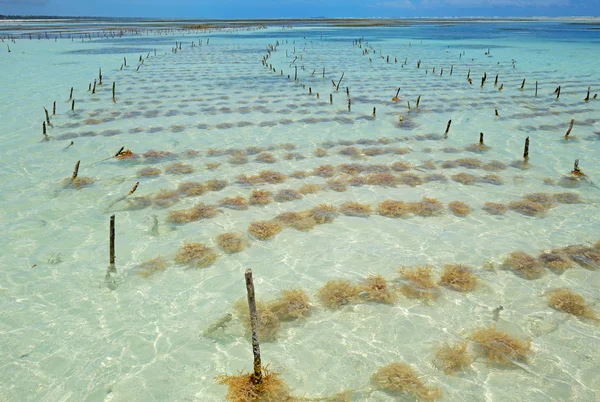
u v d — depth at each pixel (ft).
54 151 47.98
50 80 90.58
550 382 18.78
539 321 22.62
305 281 26.40
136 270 27.09
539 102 72.54
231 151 49.29
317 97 76.74
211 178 41.91
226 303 24.27
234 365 19.90
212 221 33.73
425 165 45.09
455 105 70.85
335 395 18.25
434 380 18.97
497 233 31.76
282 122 60.95
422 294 24.91
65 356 20.08
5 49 154.92
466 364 19.83
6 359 19.76
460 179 41.47
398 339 21.53
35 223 32.48
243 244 30.45
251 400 17.84
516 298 24.53
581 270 26.96
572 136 53.78
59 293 24.64
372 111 67.10
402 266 27.76
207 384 18.80
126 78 96.37
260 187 39.96
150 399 17.94
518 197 37.52
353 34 275.18
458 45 185.37
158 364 19.81
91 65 116.06
